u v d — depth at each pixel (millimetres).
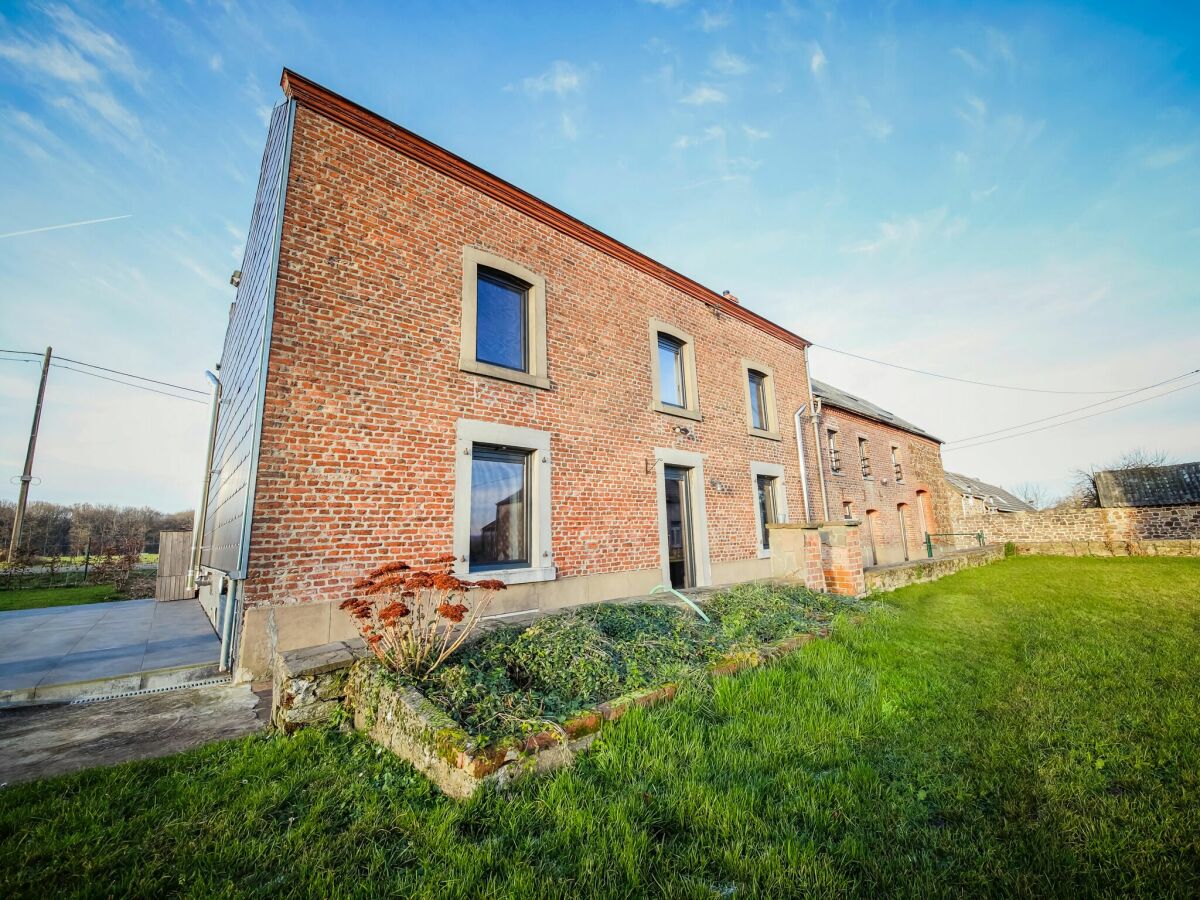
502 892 1913
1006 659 5246
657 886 1946
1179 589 9750
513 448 7453
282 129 6215
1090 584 10875
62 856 2191
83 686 4633
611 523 8328
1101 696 4016
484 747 2678
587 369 8547
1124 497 23016
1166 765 2867
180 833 2359
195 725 3889
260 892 1974
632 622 5246
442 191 7164
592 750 3066
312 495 5477
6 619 9258
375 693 3559
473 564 6750
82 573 19266
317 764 3105
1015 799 2568
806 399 14016
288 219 5777
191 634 7516
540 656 4062
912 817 2430
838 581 8789
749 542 10883
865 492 17203
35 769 3156
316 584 5367
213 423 9945
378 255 6387
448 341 6828
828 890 1896
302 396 5566
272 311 5512
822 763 2979
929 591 10312
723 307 11828
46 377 18109
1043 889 1925
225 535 6836
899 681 4395
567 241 8711
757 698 3893
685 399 10531
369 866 2117
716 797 2523
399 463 6121
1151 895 1890
